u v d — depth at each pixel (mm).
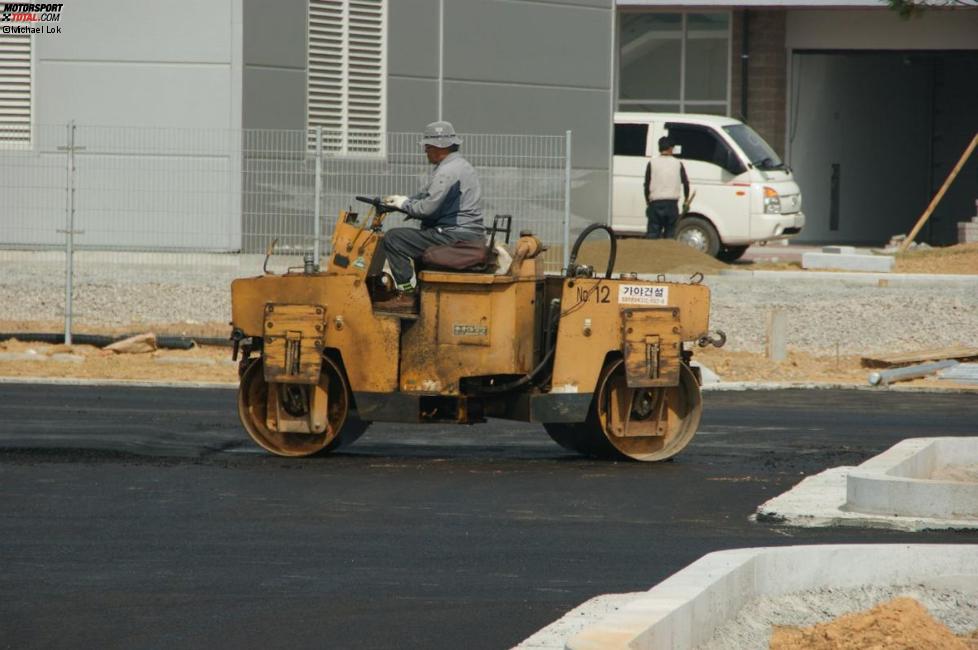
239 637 21562
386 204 39188
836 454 40000
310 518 30453
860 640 21156
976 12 116688
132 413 45656
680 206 92000
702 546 28031
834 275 83312
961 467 36125
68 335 61125
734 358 61906
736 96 118812
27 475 34844
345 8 84250
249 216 72000
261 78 80812
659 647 18656
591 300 38688
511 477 36062
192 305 68000
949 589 23484
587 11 93938
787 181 92938
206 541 28047
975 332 67750
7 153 75062
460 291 38500
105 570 25609
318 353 38344
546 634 21406
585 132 93875
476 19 89688
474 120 89875
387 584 24828
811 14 118250
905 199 132875
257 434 39281
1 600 23500
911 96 132625
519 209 75875
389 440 42656
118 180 73125
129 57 79875
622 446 39250
